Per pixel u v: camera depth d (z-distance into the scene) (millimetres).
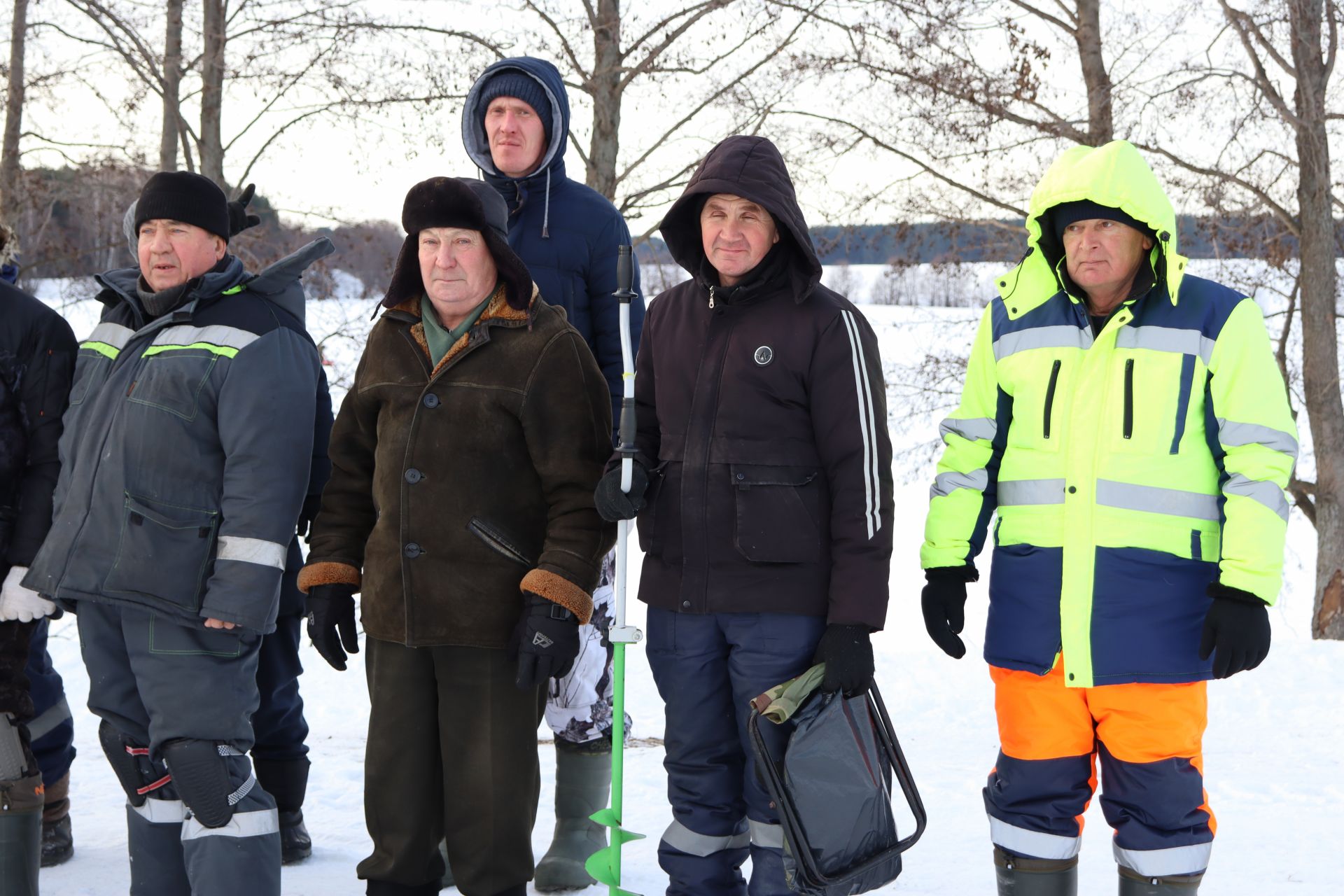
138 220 3254
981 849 4395
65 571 3031
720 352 2979
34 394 3320
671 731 3045
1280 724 7398
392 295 3109
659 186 11586
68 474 3184
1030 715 2955
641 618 12055
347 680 8492
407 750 2998
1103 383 2914
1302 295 14367
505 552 2992
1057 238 3010
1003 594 2996
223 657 3066
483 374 3008
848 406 2875
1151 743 2842
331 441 3236
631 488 2914
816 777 2719
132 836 3141
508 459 3012
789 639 2883
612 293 3803
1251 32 13672
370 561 3070
